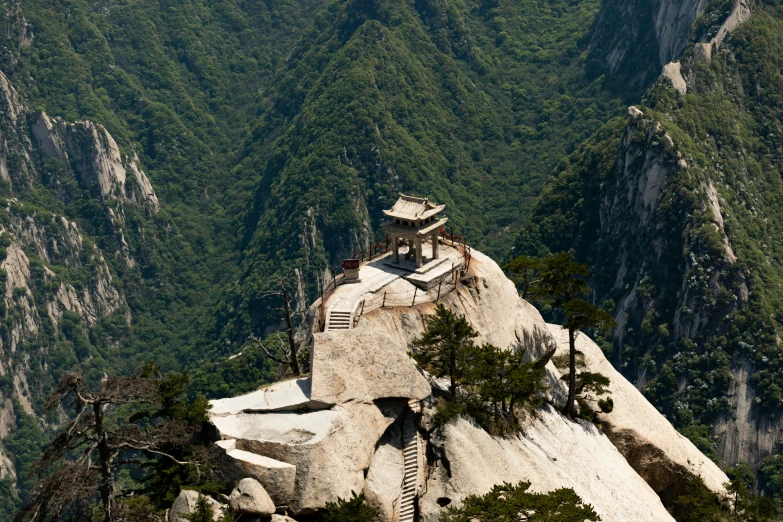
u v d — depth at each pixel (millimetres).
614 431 73438
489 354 59125
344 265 63656
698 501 72188
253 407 52562
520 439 61219
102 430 44625
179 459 49656
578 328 69188
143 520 45812
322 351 53719
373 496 51125
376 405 54156
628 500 64125
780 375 156000
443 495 53312
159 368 53156
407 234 64875
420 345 58062
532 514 47969
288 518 47719
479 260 69312
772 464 146250
